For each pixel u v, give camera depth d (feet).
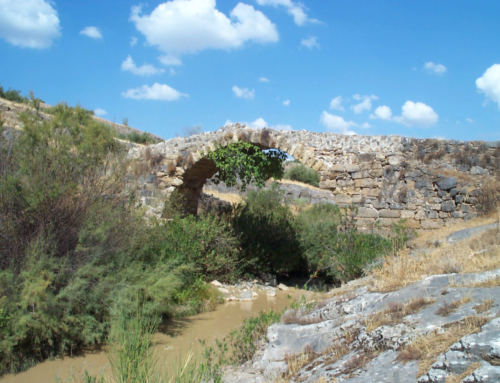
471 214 42.83
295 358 18.15
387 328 16.07
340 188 47.73
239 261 53.62
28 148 31.60
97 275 29.50
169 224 47.47
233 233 55.11
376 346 15.64
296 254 58.95
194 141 58.34
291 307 25.48
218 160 55.77
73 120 35.55
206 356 21.67
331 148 48.62
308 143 49.37
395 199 45.50
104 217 31.94
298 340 19.80
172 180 59.11
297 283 55.88
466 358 11.76
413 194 45.01
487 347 11.66
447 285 19.52
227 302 43.09
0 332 24.54
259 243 56.08
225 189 102.17
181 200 59.77
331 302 23.30
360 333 17.11
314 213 71.41
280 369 17.78
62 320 26.76
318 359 17.06
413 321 15.92
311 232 60.70
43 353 26.66
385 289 21.93
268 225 60.34
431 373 11.75
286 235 59.88
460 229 39.93
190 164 58.13
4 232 28.32
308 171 125.08
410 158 45.75
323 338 18.60
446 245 33.04
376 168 46.55
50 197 29.37
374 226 45.78
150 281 32.60
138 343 18.72
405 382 12.12
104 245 31.30
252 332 24.26
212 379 19.07
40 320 25.76
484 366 11.02
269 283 54.39
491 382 10.31
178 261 38.99
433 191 44.62
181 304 38.55
